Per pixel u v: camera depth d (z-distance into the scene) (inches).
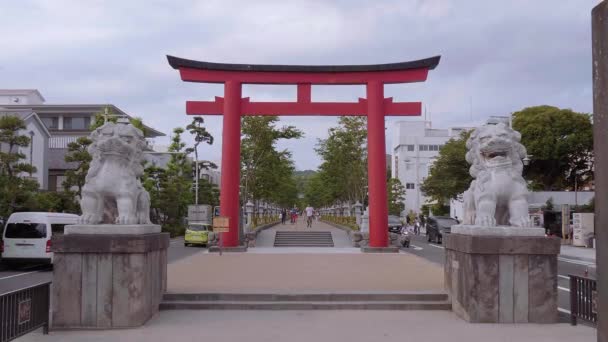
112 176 395.9
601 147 165.6
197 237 1379.2
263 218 1934.1
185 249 1273.4
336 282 538.9
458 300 412.5
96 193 393.7
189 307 437.7
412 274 616.4
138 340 333.4
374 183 1002.7
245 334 351.6
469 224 420.5
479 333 350.6
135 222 395.5
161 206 1643.7
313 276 595.2
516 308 380.5
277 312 426.9
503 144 402.6
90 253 366.9
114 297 366.3
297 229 1669.5
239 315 414.9
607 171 163.0
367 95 1007.0
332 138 1785.2
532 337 340.5
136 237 368.2
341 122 1769.2
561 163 1884.8
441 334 350.0
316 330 363.9
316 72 1002.7
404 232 1321.4
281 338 341.1
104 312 365.1
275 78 1002.1
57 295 363.9
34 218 821.2
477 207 405.1
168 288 490.3
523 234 388.2
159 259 432.8
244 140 1625.2
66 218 870.4
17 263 823.1
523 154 414.6
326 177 2027.6
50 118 1804.9
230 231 1005.2
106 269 366.9
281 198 2696.9
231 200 1000.9
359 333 354.6
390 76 1002.7
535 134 1854.1
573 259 1027.9
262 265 732.7
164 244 437.1
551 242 380.8
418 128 3115.2
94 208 393.4
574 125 1840.6
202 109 1006.4
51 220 832.9
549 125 1851.6
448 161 1820.9
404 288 491.8
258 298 454.0
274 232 1439.5
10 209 901.2
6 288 626.5
